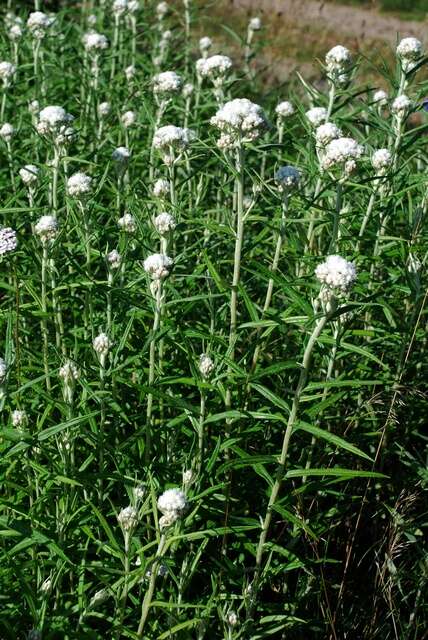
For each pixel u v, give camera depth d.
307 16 3.54
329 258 1.08
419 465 1.36
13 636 1.05
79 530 1.18
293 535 1.26
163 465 1.22
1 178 1.83
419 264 1.39
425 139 1.63
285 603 1.23
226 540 1.23
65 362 1.19
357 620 1.28
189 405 1.16
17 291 1.16
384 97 1.68
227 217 1.49
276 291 1.46
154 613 1.14
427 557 1.27
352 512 1.37
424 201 1.52
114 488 1.26
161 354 1.34
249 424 1.32
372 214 1.49
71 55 2.32
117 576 1.12
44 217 1.27
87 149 1.86
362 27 2.71
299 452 1.42
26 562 1.08
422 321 1.52
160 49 2.50
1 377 1.07
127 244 1.35
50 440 1.22
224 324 1.37
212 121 1.30
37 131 1.45
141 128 1.96
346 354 1.33
